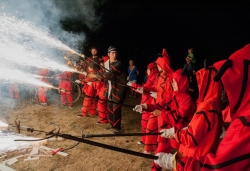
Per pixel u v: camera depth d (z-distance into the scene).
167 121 3.84
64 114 7.93
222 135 3.38
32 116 7.67
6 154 5.13
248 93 1.53
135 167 4.84
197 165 1.91
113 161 5.06
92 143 2.39
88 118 7.59
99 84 7.02
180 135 2.69
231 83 1.54
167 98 4.24
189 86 3.80
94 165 4.91
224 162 1.58
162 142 4.18
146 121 5.54
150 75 5.77
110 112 6.61
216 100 2.54
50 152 5.29
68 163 4.95
